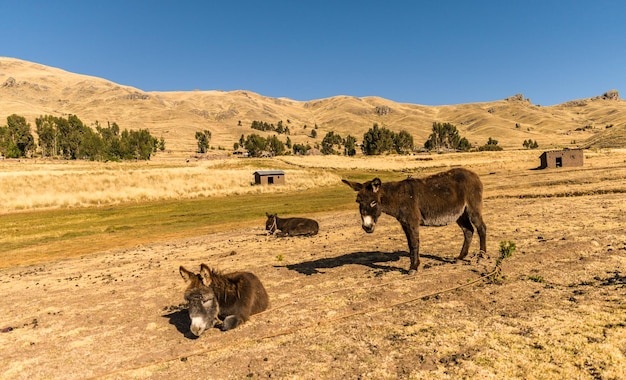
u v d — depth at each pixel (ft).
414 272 33.47
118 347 23.76
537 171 206.69
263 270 40.91
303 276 36.83
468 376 16.94
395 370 17.98
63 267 58.95
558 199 81.71
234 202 158.61
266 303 27.89
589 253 35.27
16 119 516.73
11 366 22.26
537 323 21.66
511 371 17.12
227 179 233.14
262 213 117.19
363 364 18.74
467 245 37.09
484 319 22.94
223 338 23.04
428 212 33.01
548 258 34.65
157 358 21.43
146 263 54.60
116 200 169.07
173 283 40.29
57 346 24.98
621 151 303.89
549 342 19.39
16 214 138.10
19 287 46.44
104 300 35.96
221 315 25.22
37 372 21.16
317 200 151.43
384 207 31.99
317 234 66.69
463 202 34.19
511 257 36.06
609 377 15.99
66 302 36.65
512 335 20.52
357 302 27.43
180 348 22.27
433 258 39.65
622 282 27.02
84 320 30.27
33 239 92.84
